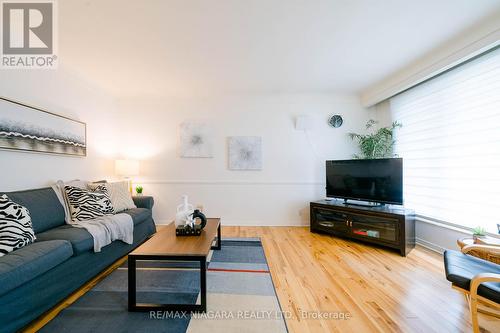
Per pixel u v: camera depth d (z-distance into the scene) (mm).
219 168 3857
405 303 1622
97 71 2883
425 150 2832
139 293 1729
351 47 2352
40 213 1991
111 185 2920
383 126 3641
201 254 1523
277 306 1578
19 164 2184
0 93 2031
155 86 3434
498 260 1670
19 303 1294
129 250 2547
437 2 1703
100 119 3443
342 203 3311
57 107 2637
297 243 2928
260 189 3859
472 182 2273
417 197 2953
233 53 2459
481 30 1993
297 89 3605
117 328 1350
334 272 2100
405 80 2885
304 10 1784
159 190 3857
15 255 1364
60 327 1355
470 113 2287
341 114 3855
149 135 3855
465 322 1422
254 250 2668
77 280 1755
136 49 2357
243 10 1777
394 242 2584
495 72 2068
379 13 1823
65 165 2754
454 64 2301
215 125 3852
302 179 3857
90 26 1959
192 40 2199
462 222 2359
